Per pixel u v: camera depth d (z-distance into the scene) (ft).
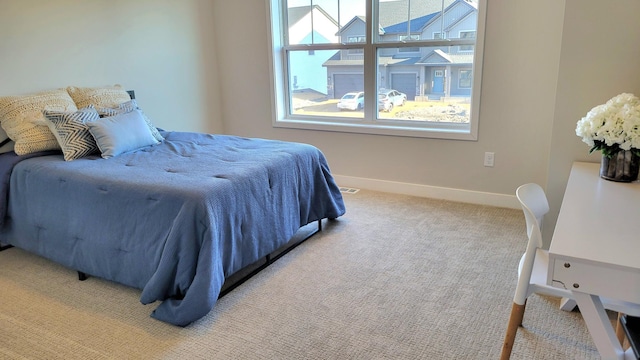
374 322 6.98
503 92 11.18
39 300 7.80
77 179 8.10
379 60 13.00
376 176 13.58
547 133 10.96
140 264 7.44
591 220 5.20
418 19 12.17
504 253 9.18
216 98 15.52
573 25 7.43
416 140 12.64
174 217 7.10
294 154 9.63
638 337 4.47
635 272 4.08
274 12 13.97
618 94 7.45
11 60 9.86
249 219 8.09
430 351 6.29
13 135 9.43
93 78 11.55
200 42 14.57
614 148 6.51
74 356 6.33
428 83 12.48
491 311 7.19
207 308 6.88
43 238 8.73
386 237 10.11
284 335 6.72
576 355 6.12
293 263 8.98
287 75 14.71
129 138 9.75
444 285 8.02
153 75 13.15
